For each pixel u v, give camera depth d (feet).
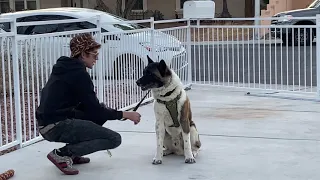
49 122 16.37
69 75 16.19
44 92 16.55
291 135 21.81
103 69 25.95
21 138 20.43
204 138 21.57
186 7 34.65
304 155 18.81
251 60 46.68
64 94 16.30
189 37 35.12
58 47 22.09
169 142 18.86
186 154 18.16
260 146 20.17
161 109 17.66
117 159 18.80
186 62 34.91
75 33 23.08
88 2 88.79
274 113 26.50
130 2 80.94
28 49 20.85
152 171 17.31
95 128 16.70
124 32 27.53
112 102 26.81
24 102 21.27
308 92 30.91
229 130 22.91
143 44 29.19
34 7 90.22
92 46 16.61
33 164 18.31
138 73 28.84
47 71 21.48
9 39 19.53
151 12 90.68
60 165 17.01
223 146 20.26
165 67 17.11
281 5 71.15
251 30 48.24
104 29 33.94
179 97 17.49
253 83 34.58
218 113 26.71
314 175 16.56
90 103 16.40
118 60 27.14
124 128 23.59
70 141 16.57
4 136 22.00
